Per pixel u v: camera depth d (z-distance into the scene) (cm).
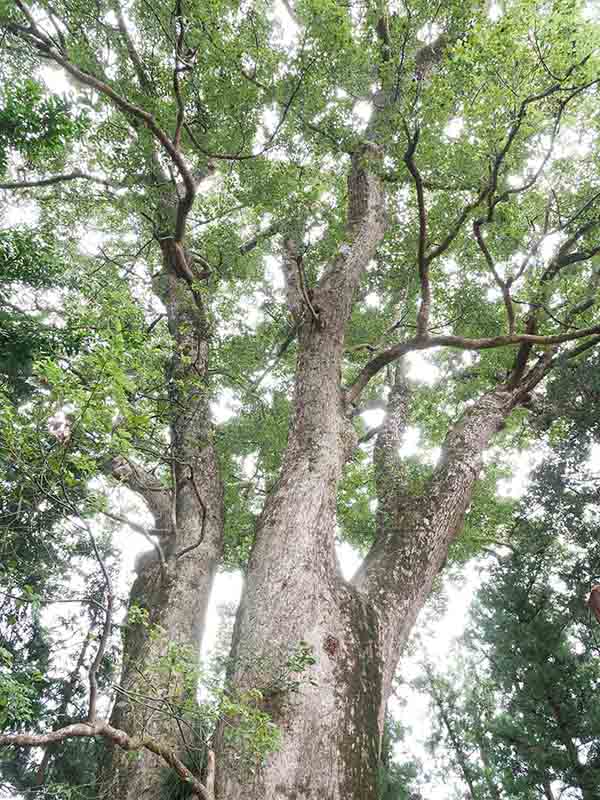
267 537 583
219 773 441
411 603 605
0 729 349
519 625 1158
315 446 666
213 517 737
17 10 578
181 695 406
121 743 321
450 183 865
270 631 499
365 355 1201
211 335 865
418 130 637
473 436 791
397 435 1001
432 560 650
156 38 780
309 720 449
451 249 1096
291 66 751
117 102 603
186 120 838
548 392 1019
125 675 499
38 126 478
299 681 442
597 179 912
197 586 660
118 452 379
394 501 776
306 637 498
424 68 835
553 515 1120
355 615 547
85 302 548
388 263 1188
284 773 419
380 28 785
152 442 579
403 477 843
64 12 714
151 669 389
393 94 683
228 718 450
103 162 810
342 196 1091
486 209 788
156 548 588
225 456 1092
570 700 1083
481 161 728
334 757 438
